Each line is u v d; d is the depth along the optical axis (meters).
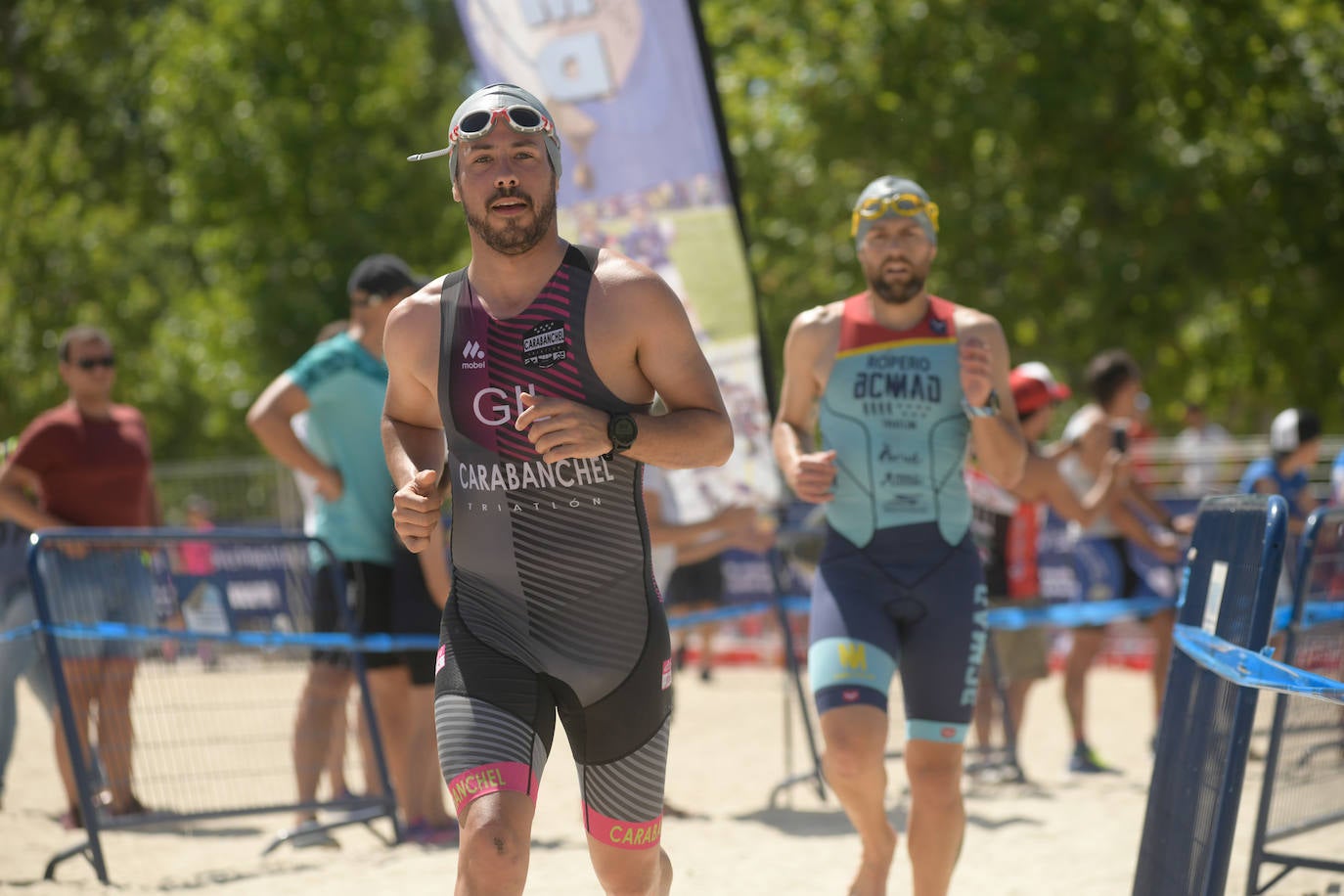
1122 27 42.97
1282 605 11.62
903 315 11.16
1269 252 44.94
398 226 57.78
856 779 9.99
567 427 6.93
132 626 14.23
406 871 12.83
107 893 12.27
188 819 13.48
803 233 45.34
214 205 56.72
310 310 55.84
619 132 17.00
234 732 15.15
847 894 11.63
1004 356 10.98
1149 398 50.66
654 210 16.98
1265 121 45.94
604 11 16.94
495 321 7.49
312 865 13.48
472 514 7.59
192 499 36.59
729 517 15.98
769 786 18.27
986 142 45.09
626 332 7.40
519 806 6.90
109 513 16.34
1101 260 43.66
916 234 10.83
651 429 7.11
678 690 29.42
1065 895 11.89
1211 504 9.48
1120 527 19.66
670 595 23.58
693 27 16.72
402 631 14.79
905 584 10.51
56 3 74.50
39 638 15.39
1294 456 22.05
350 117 57.41
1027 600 18.86
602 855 7.71
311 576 14.96
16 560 16.00
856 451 10.87
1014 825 15.00
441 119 61.50
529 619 7.54
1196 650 8.71
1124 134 43.94
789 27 43.81
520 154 7.34
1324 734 11.38
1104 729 23.58
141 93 74.75
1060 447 21.09
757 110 44.94
